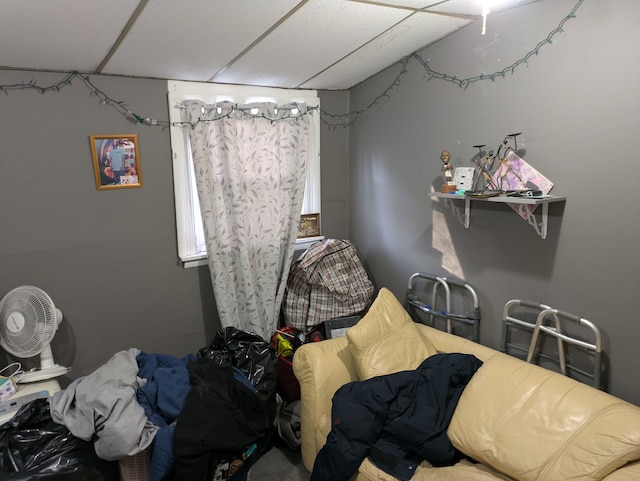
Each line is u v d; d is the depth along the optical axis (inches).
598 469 51.9
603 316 67.6
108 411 64.1
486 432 61.3
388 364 78.6
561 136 69.6
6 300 77.2
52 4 56.3
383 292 91.2
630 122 61.1
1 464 59.8
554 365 75.7
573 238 70.2
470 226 87.4
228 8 63.0
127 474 67.0
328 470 67.6
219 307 101.2
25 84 80.3
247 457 72.6
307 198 118.1
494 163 80.5
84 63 80.0
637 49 59.3
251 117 100.6
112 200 92.0
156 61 81.9
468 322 88.4
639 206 61.5
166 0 58.6
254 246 104.9
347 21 72.6
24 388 77.3
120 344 97.4
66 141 85.5
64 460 62.1
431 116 92.4
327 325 102.6
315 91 113.3
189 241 102.0
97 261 92.3
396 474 62.8
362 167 116.7
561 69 68.2
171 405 70.6
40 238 85.9
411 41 86.4
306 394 80.5
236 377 81.5
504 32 75.4
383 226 111.9
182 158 97.8
